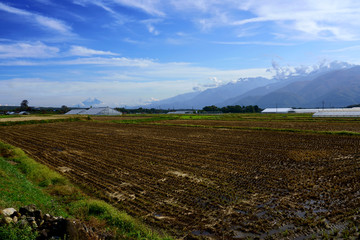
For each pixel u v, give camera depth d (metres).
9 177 13.19
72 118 79.06
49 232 7.54
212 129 48.44
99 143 32.56
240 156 23.17
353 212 10.98
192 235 9.53
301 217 10.79
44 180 15.69
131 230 9.73
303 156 22.31
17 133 45.03
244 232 9.76
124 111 197.75
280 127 48.94
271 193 13.62
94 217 10.46
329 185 14.61
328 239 9.08
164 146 29.45
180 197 13.27
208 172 17.88
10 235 6.63
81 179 16.75
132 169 19.11
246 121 68.56
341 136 33.53
